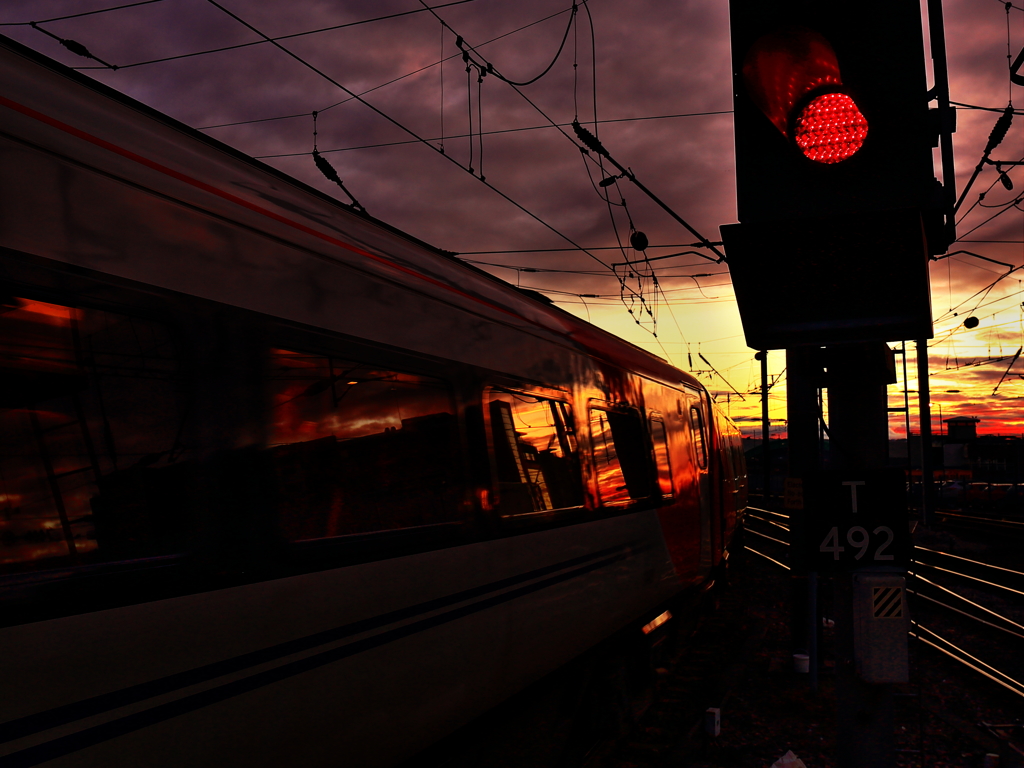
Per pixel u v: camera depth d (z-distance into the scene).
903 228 2.04
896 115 2.10
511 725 3.87
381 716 2.74
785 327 2.44
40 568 1.72
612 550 5.07
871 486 2.64
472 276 4.07
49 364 1.82
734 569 15.01
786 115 2.14
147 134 2.35
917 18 2.11
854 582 2.64
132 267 2.06
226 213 2.43
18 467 1.72
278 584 2.31
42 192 1.89
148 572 1.94
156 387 2.06
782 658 7.29
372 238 3.25
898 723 5.62
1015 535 19.94
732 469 13.35
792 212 2.16
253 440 2.31
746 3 2.20
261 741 2.22
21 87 1.99
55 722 1.69
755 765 4.88
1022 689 6.29
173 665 1.97
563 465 4.48
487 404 3.70
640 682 5.94
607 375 5.49
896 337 2.37
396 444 2.97
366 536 2.72
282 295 2.54
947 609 9.99
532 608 3.89
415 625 2.93
